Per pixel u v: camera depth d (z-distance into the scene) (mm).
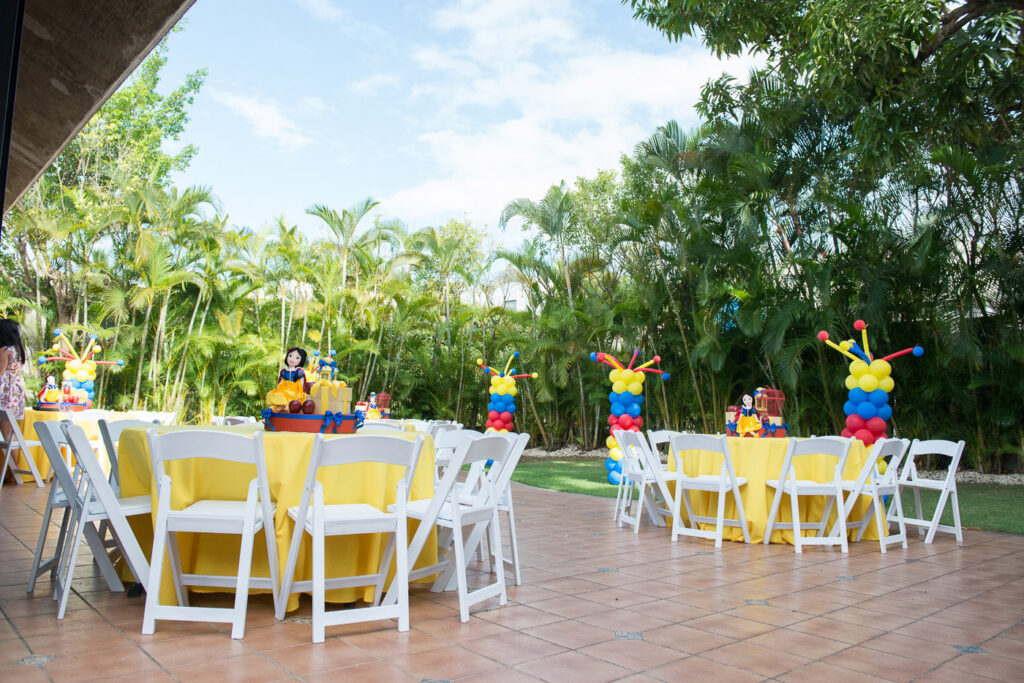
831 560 4781
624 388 9164
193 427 3844
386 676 2475
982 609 3535
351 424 3926
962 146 9695
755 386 11359
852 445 5637
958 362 9805
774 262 10625
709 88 10273
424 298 15086
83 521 3082
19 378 7207
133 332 12969
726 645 2906
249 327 15688
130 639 2797
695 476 5820
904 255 9484
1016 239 9453
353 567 3383
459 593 3182
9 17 1332
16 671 2418
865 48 6527
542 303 15094
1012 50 6809
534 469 11664
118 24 2643
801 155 10812
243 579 2871
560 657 2719
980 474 10266
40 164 3809
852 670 2637
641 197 12273
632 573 4270
